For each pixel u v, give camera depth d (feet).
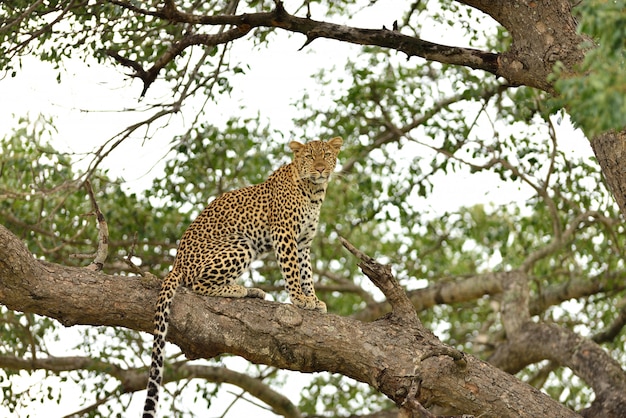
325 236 56.54
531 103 51.01
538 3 31.35
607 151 29.99
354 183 55.26
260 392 52.13
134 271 30.50
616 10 19.33
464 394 31.63
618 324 53.88
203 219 37.27
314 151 38.40
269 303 31.68
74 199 48.88
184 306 30.83
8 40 36.42
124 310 30.35
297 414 52.39
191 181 50.70
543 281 61.05
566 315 60.59
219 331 30.91
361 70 53.42
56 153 41.45
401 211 54.24
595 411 41.14
